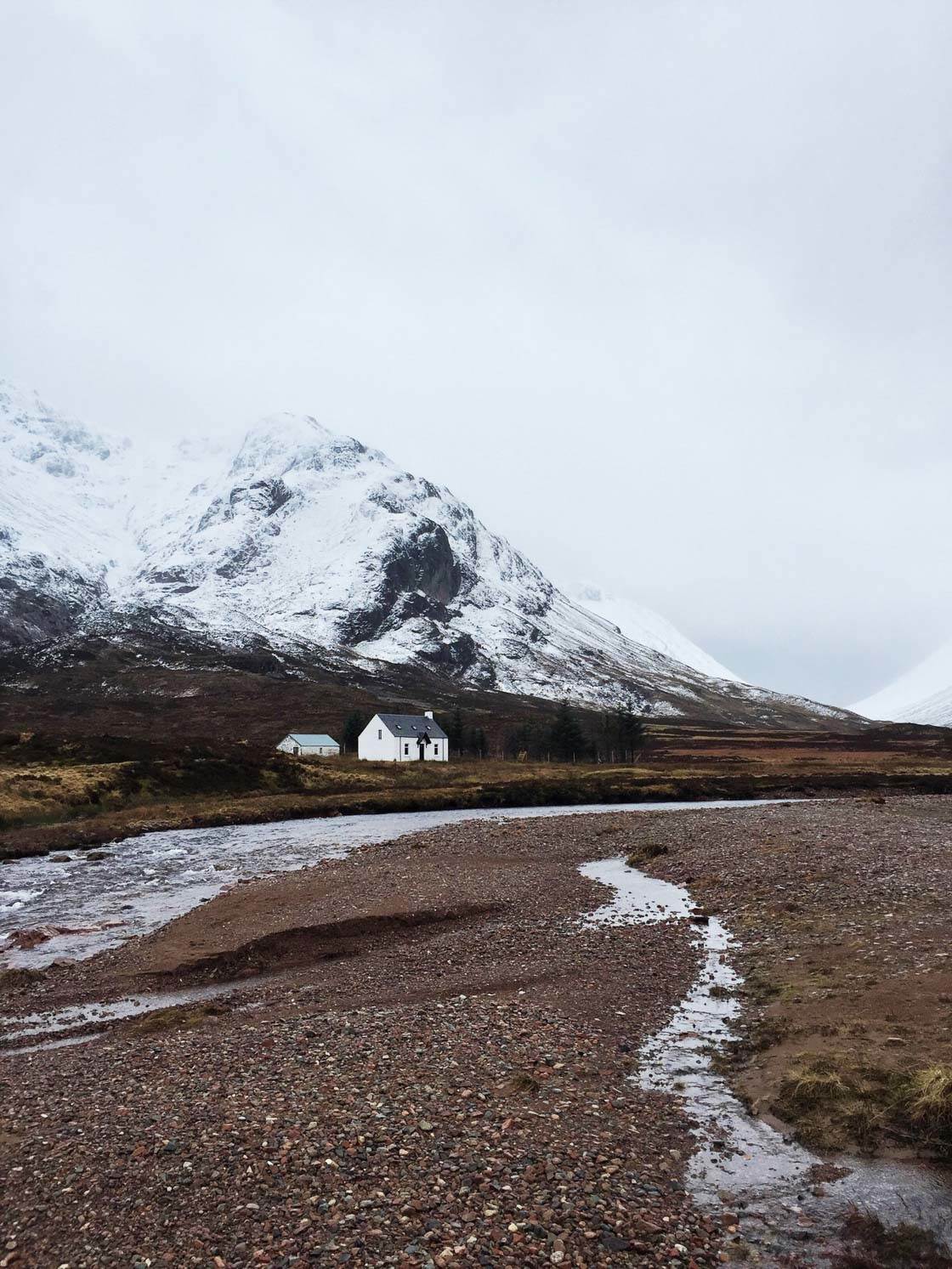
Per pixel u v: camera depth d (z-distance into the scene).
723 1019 17.89
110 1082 15.49
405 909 29.95
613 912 29.38
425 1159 11.77
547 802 86.31
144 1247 9.97
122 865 45.81
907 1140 11.95
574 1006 19.19
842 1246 9.88
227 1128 12.90
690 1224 10.34
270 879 39.03
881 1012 16.78
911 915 24.41
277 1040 17.41
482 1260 9.55
